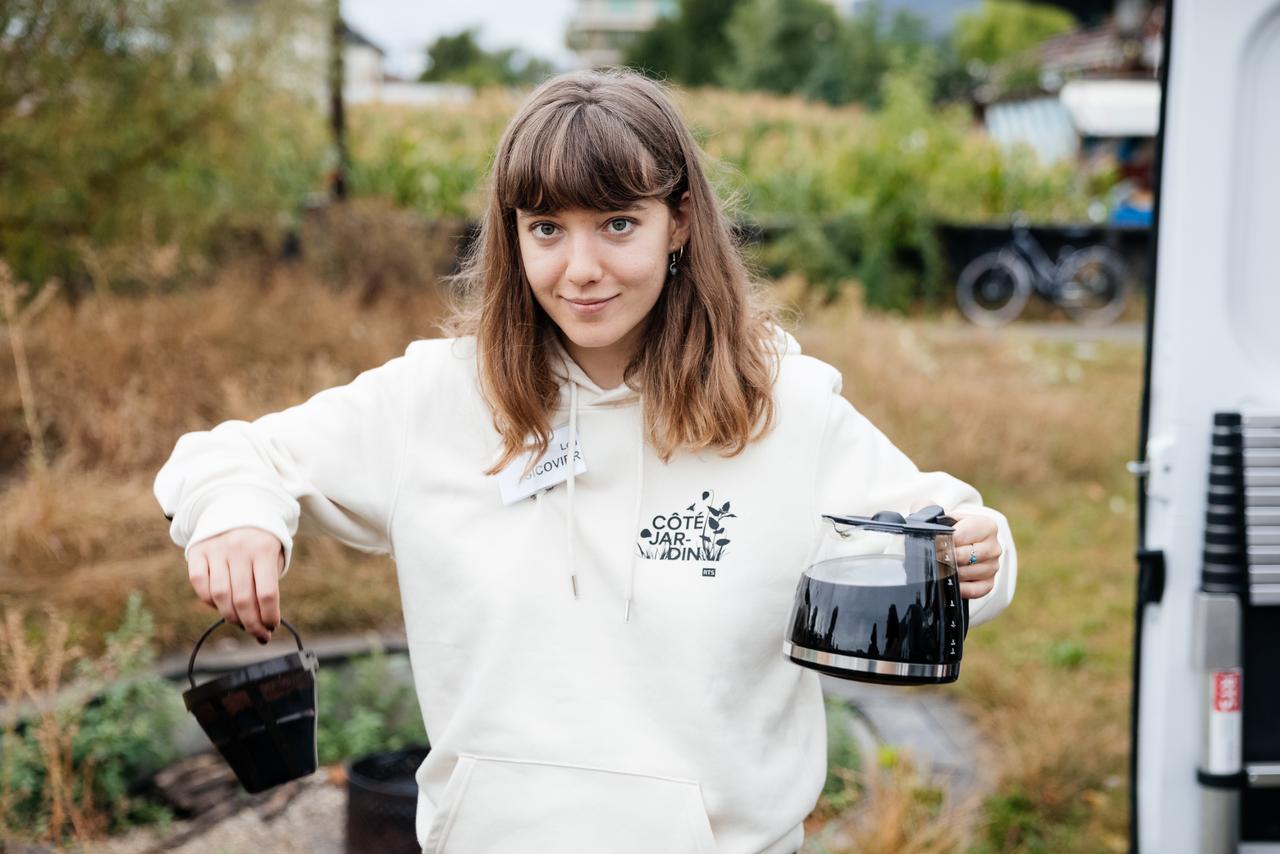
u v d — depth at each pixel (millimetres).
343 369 6984
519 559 1536
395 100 16375
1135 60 18672
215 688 1533
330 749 3801
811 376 1607
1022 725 3850
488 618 1532
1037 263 14453
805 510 1546
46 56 6641
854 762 3723
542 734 1507
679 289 1552
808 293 12297
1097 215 15641
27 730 3443
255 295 8023
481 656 1538
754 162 14703
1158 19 17953
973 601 1586
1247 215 2303
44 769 3328
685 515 1538
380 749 3746
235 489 1433
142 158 7215
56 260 7207
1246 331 2320
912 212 13953
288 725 1566
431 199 12453
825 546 1463
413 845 2949
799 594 1446
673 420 1511
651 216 1458
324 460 1558
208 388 6434
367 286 8930
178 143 7344
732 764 1502
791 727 1611
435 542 1560
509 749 1515
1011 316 14203
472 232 1825
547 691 1515
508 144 1488
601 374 1594
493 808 1524
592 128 1414
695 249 1535
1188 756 2357
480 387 1570
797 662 1430
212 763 3666
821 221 13688
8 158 6637
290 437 1558
